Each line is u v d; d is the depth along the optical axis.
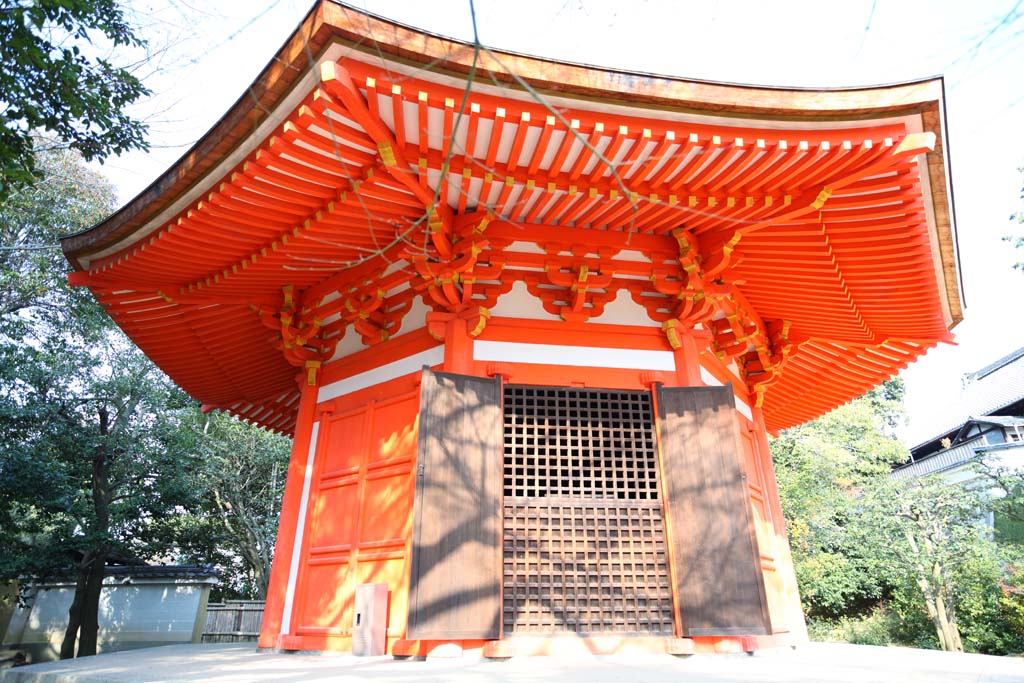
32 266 17.97
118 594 23.09
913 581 19.56
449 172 6.55
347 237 7.50
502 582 6.75
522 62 5.37
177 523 24.81
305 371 9.48
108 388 20.33
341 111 5.50
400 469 7.68
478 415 7.30
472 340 7.80
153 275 8.31
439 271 7.61
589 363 7.96
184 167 6.39
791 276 8.61
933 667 6.85
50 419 19.28
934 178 6.71
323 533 8.30
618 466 8.33
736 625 6.80
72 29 7.82
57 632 23.50
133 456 20.98
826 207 7.12
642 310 8.34
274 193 6.57
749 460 9.95
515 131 5.97
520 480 8.59
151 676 5.63
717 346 9.54
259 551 25.20
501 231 7.73
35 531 20.52
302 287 9.23
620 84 5.58
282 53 5.12
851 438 24.05
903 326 9.80
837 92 5.78
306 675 5.51
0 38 7.50
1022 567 17.52
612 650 6.75
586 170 6.66
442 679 5.11
